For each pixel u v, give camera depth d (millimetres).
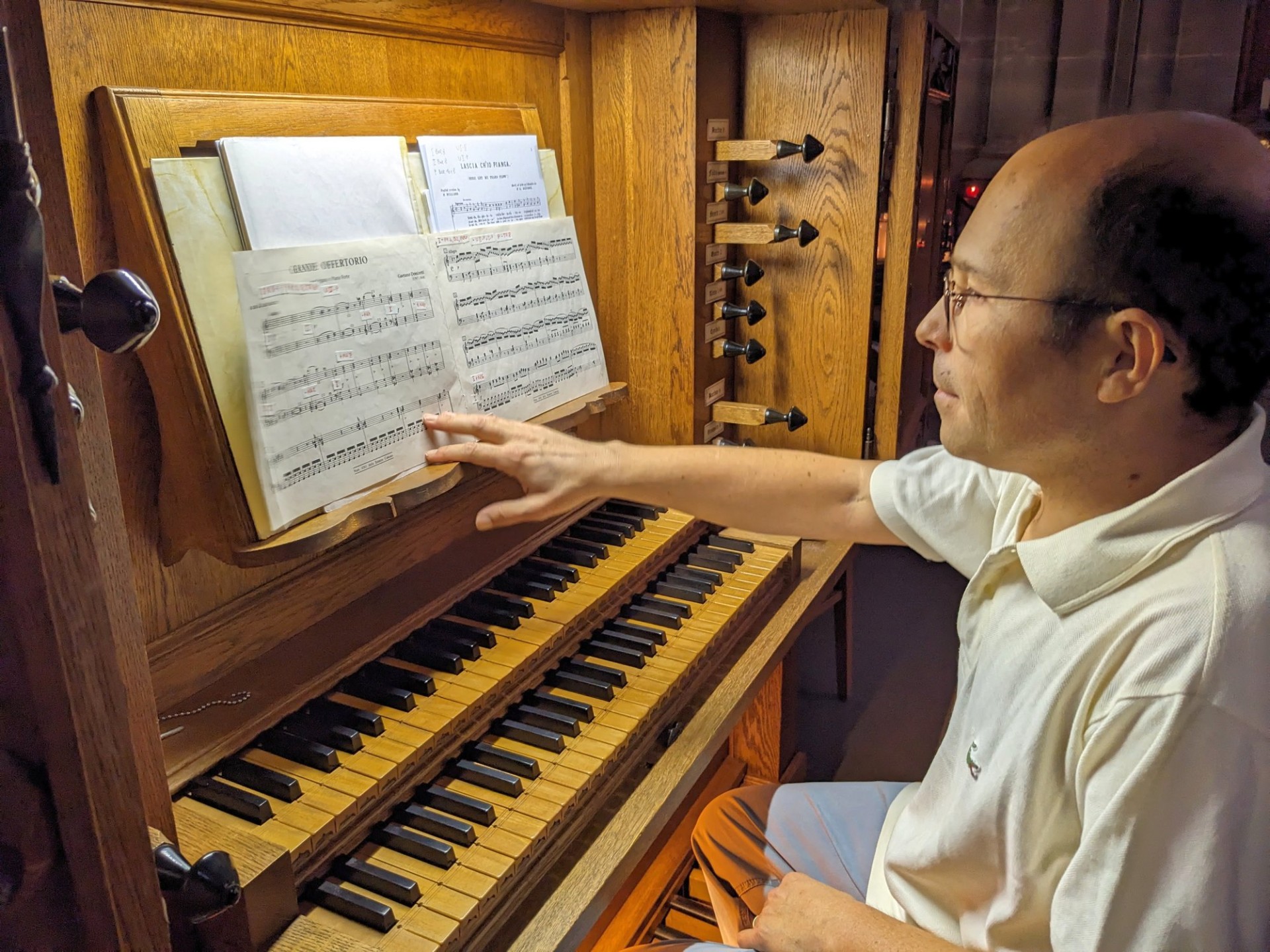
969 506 1155
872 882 1154
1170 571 771
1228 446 786
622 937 1532
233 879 635
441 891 879
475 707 1081
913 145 1819
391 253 1120
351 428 1060
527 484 1246
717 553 1564
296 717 1028
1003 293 803
